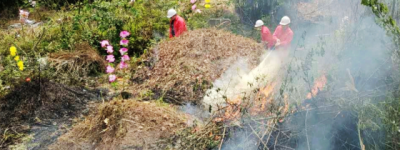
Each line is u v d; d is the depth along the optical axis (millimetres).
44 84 5484
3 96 5277
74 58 6344
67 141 4562
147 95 5613
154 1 9594
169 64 6043
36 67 5863
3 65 6148
